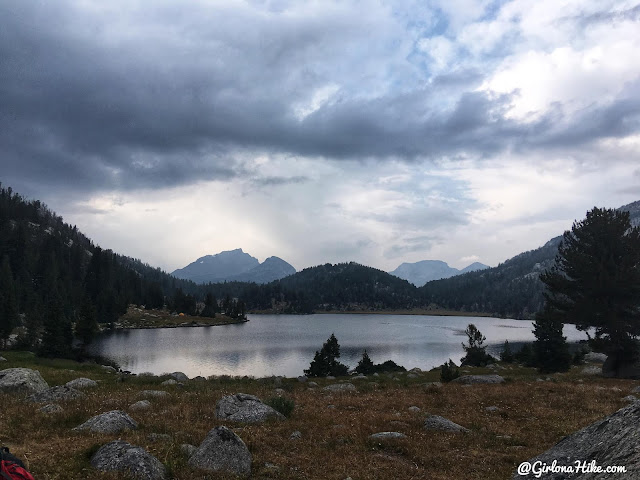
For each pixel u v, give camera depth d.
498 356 90.06
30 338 81.12
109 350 93.75
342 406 20.83
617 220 38.06
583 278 38.78
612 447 8.05
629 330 36.75
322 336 138.50
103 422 12.96
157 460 9.89
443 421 16.61
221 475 9.77
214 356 86.69
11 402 16.64
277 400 18.05
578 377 36.31
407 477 10.87
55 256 186.25
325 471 11.02
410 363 79.69
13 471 3.95
